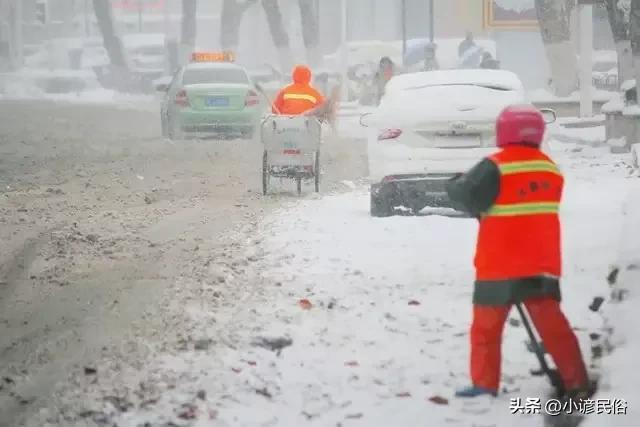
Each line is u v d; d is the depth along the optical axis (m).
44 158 57.44
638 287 19.17
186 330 21.36
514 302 16.66
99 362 19.47
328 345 20.25
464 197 16.72
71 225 34.88
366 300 23.58
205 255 29.17
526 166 16.73
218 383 18.02
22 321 22.88
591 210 34.47
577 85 83.94
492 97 34.81
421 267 26.73
